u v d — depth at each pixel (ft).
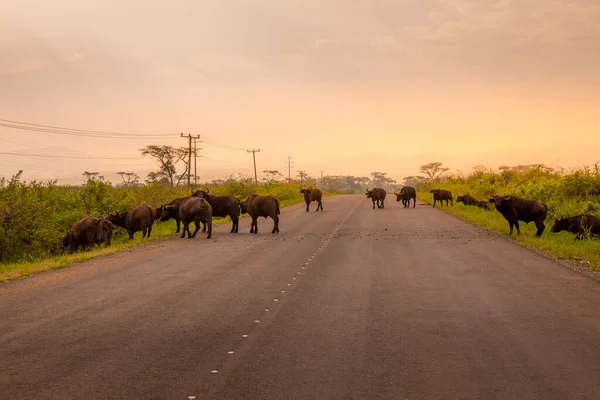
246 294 30.94
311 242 56.39
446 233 63.52
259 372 18.02
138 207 64.44
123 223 65.10
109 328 23.80
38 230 57.52
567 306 27.35
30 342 21.71
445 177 214.90
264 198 66.33
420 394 16.07
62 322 24.90
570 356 19.47
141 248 53.67
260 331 23.13
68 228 68.13
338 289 32.12
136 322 24.81
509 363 18.78
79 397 15.97
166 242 58.54
